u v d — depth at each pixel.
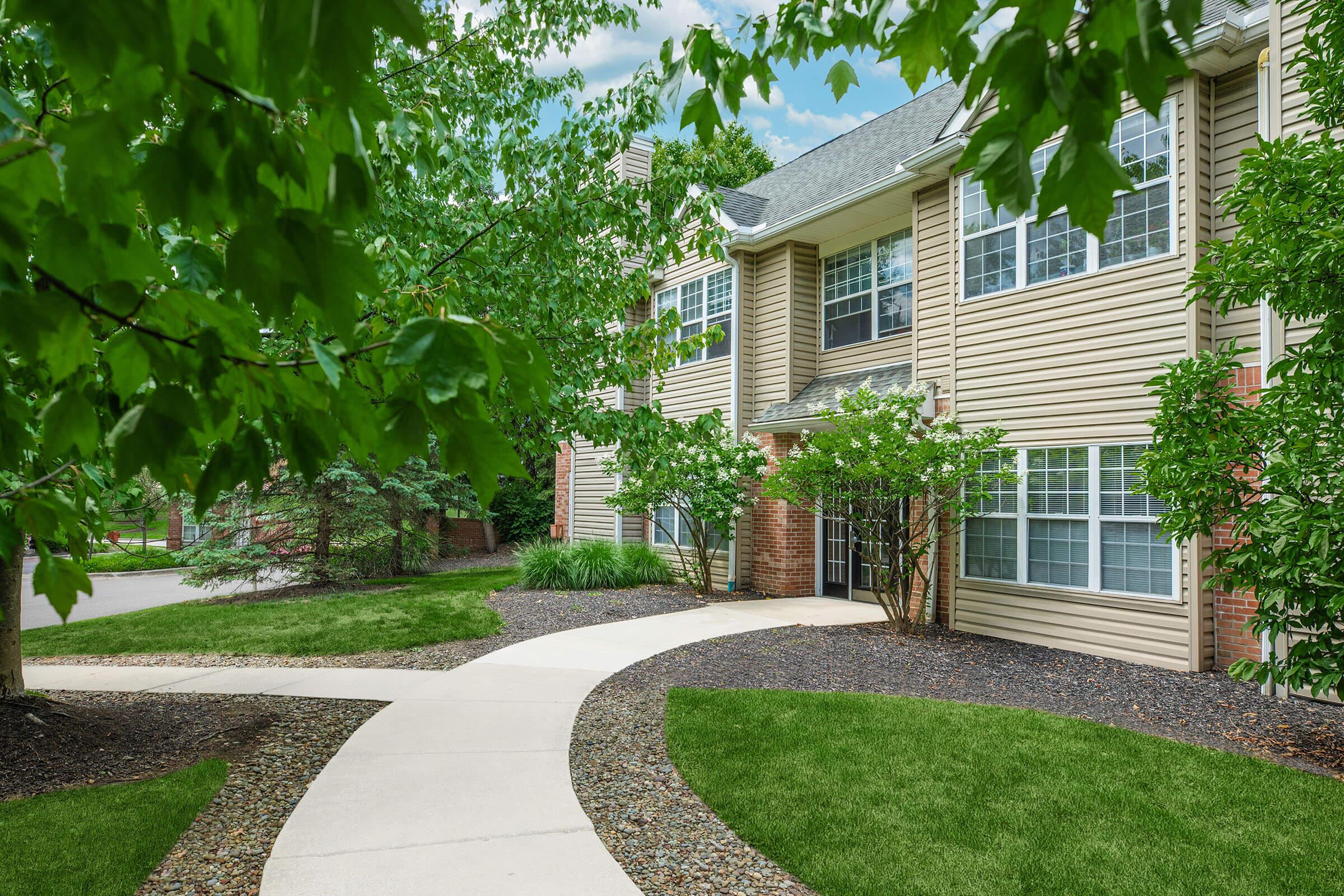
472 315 4.86
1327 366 4.07
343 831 3.65
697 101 2.10
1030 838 3.60
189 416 1.09
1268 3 6.71
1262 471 4.78
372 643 8.22
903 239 10.89
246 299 0.96
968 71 1.47
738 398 12.62
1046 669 7.07
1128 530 7.40
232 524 13.38
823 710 5.62
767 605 10.93
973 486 8.52
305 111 1.27
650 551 13.70
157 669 7.26
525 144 5.39
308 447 1.27
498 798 4.06
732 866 3.39
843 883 3.20
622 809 3.97
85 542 2.12
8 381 1.94
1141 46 0.98
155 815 3.82
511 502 24.72
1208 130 7.15
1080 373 7.79
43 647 8.36
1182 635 6.93
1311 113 4.54
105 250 1.01
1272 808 3.92
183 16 0.83
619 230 5.81
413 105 4.46
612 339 5.98
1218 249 4.52
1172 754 4.70
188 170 0.94
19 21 0.78
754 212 13.58
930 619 9.41
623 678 6.71
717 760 4.60
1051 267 8.11
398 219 4.79
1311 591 4.39
